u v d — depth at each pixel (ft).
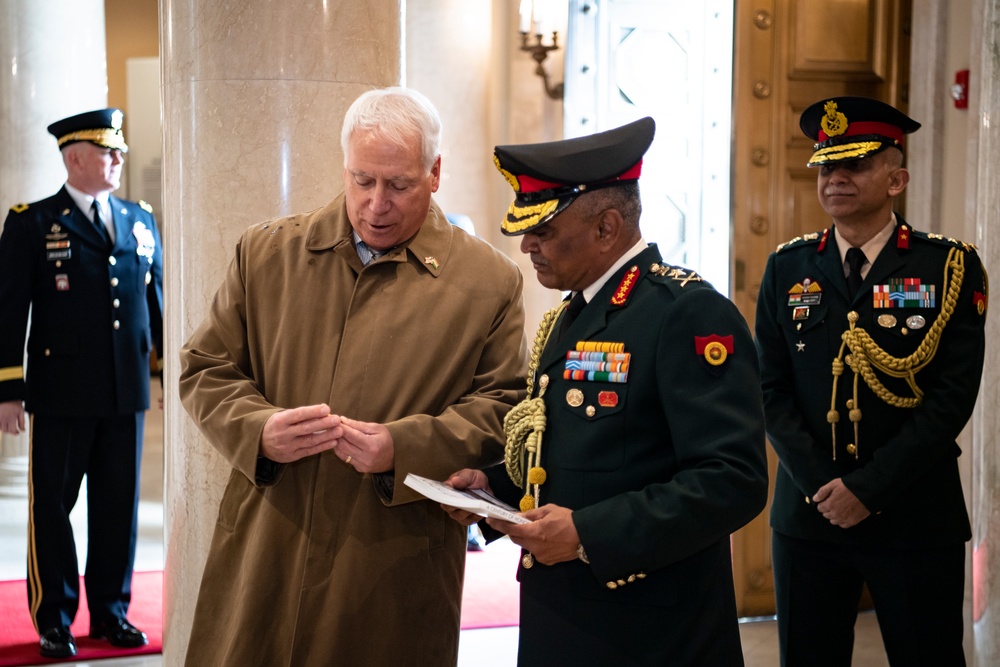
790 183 13.91
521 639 6.25
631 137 6.16
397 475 6.66
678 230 18.37
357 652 6.98
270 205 9.23
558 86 20.79
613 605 5.96
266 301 7.34
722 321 5.87
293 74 9.19
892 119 8.75
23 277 12.80
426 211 7.26
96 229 13.17
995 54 9.77
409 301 7.20
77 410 12.77
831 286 8.98
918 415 8.45
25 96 19.98
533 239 6.15
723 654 6.04
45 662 12.30
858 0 13.89
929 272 8.67
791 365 9.19
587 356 6.11
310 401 7.13
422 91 21.18
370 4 9.41
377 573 7.01
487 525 6.80
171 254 9.71
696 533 5.55
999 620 9.66
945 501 8.66
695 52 18.51
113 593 13.02
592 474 5.97
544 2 20.35
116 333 13.07
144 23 37.93
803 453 8.77
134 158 38.14
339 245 7.24
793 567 9.05
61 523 12.78
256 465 6.75
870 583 8.74
